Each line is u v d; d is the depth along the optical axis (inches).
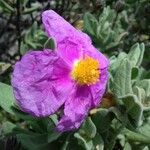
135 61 4.8
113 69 4.8
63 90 4.3
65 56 4.3
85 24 7.0
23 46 7.6
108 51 7.2
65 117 4.2
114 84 4.4
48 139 4.5
